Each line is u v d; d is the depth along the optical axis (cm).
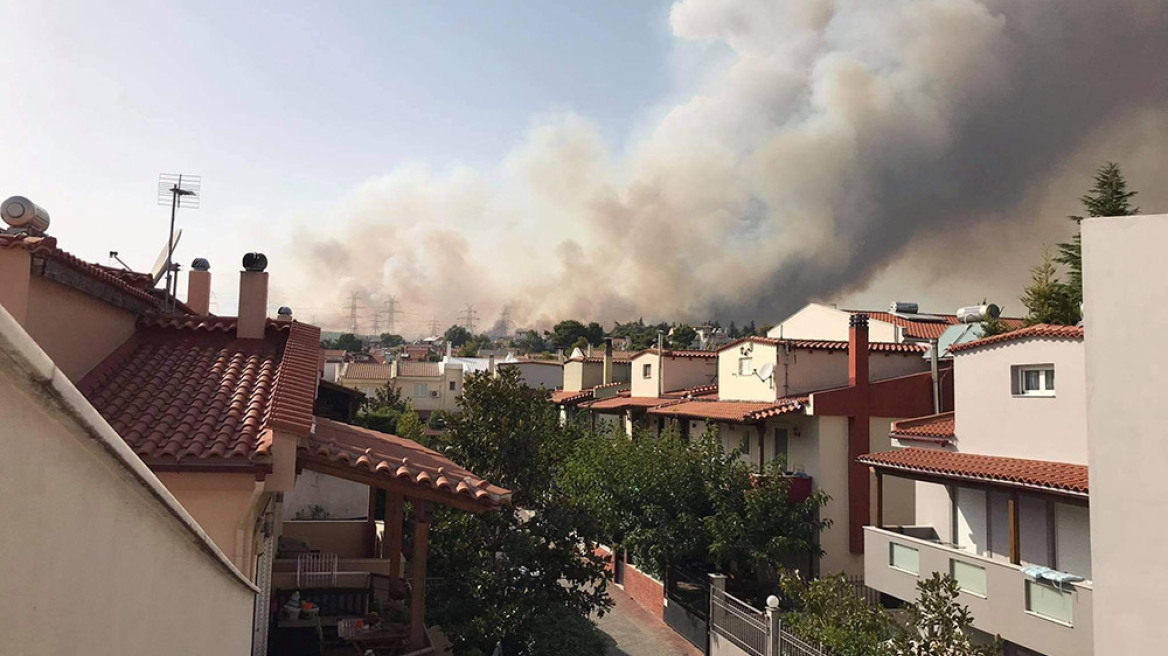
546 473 1675
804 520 2372
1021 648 1525
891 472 1866
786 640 1645
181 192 2112
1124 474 789
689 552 2342
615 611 2528
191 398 998
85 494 242
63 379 200
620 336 18125
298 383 1031
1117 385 799
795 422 2605
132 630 305
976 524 1770
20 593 211
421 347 17988
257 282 1253
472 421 1672
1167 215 774
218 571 432
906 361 2836
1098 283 820
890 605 2244
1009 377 1680
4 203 945
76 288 1014
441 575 1534
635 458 2522
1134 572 776
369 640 1169
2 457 192
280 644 1230
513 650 1538
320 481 2528
